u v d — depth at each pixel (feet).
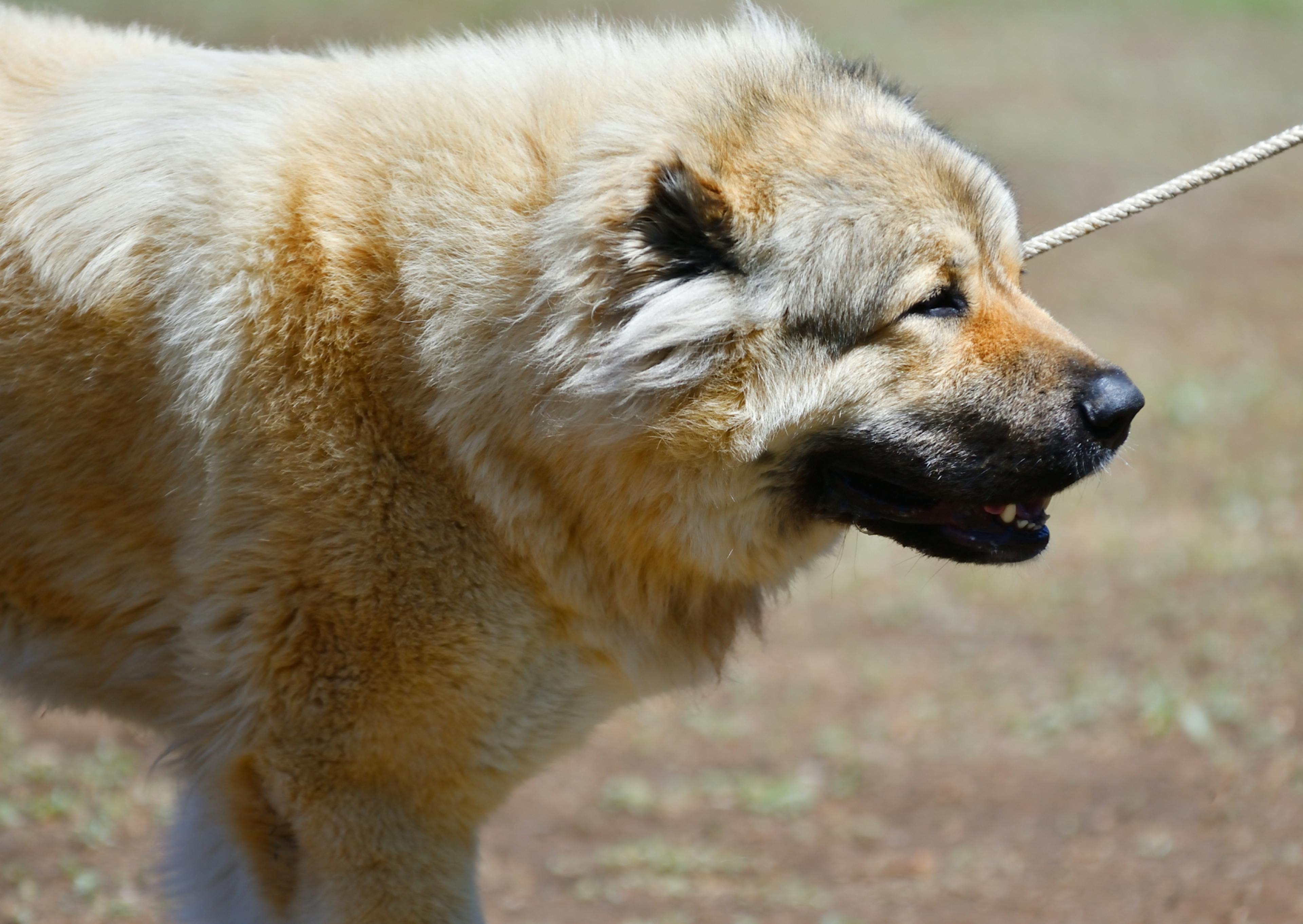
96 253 35.76
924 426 38.04
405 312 36.14
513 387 36.50
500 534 36.73
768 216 37.29
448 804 37.63
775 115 38.86
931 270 37.78
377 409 36.14
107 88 38.01
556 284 35.86
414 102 38.14
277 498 35.50
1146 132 188.65
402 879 36.88
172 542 36.76
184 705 38.01
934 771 66.08
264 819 37.55
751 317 36.83
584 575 38.24
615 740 70.44
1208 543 89.04
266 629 36.01
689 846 59.62
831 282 37.27
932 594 86.12
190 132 36.91
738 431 37.24
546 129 37.81
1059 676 74.13
